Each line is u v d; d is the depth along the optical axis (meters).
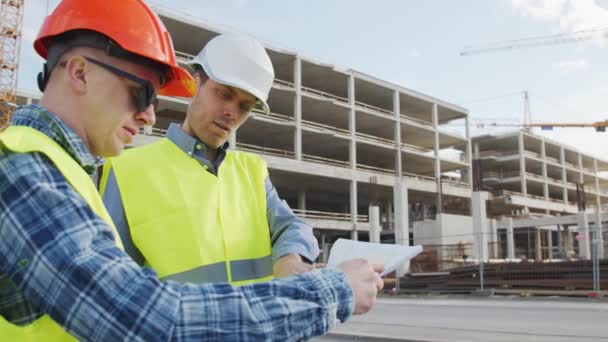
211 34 37.91
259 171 2.61
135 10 1.31
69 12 1.26
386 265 1.61
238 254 2.32
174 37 38.25
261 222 2.47
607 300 18.12
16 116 1.23
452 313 14.59
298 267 2.11
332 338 10.23
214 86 2.38
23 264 1.02
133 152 2.43
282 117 41.91
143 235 2.23
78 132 1.26
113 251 1.08
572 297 19.25
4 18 44.53
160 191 2.29
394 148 49.03
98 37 1.25
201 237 2.23
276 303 1.11
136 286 1.04
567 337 9.50
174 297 1.05
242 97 2.38
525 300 19.50
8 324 1.08
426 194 53.31
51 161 1.12
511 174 69.56
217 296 1.08
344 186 47.91
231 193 2.43
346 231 46.75
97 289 1.01
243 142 45.81
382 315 14.20
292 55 41.66
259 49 2.48
